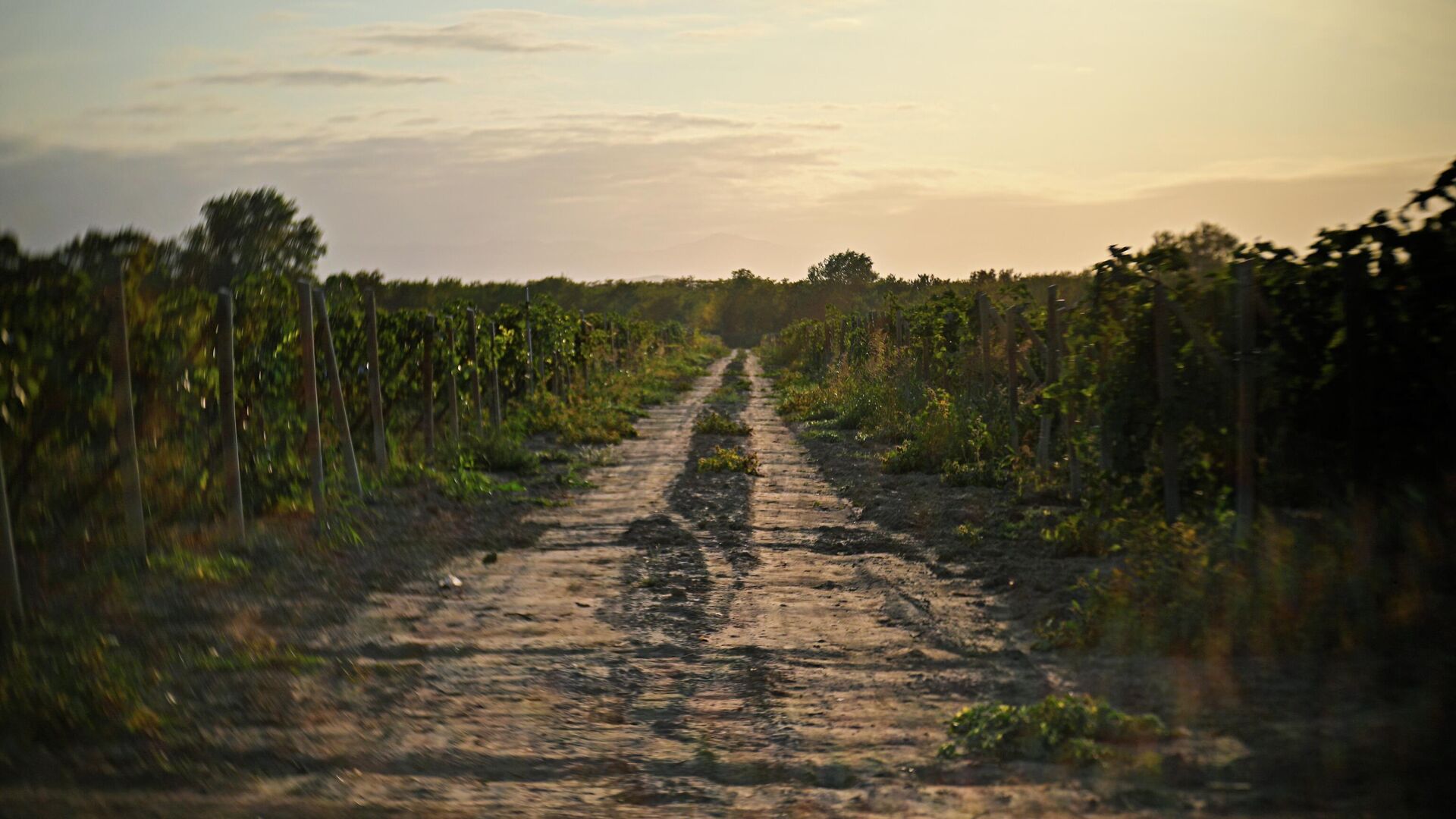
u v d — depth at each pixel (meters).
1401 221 7.36
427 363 14.61
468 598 7.89
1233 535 7.49
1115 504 8.89
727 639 6.90
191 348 9.30
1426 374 7.41
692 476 14.69
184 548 8.45
